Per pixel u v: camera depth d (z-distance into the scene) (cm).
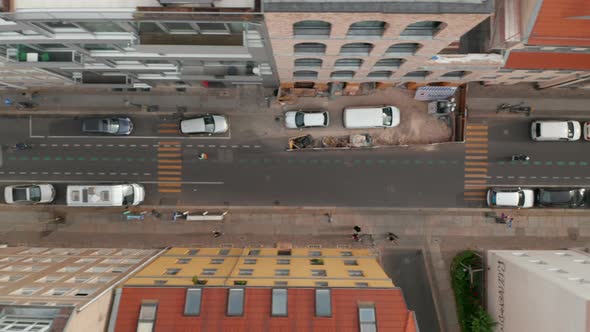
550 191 3762
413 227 3928
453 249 3894
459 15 1931
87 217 3941
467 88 3881
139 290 2819
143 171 3922
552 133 3731
